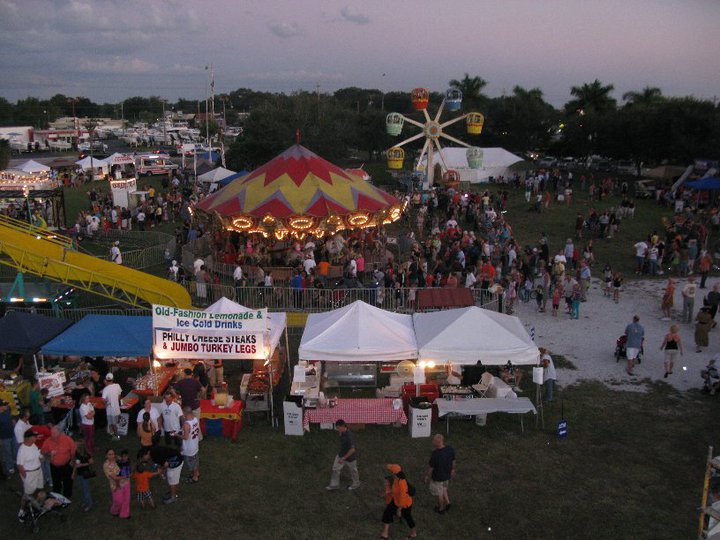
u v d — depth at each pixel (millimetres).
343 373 16828
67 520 11305
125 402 14578
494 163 56906
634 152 58531
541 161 70375
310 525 11141
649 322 21672
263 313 14664
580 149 66688
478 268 24844
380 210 27609
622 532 10945
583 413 15383
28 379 16750
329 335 15320
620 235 34344
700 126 52344
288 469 12969
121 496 11234
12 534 10891
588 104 77688
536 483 12453
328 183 27500
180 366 17141
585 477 12664
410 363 16750
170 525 11156
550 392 15891
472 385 15633
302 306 21906
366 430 14625
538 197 40469
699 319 19078
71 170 61344
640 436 14273
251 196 26594
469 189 48969
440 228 35156
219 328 14609
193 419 12234
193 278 25922
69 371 16781
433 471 11281
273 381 16156
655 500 11875
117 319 15789
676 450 13656
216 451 13695
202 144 92812
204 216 27719
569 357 18828
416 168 50562
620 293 24938
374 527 11102
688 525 11117
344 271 24391
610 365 18203
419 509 11625
